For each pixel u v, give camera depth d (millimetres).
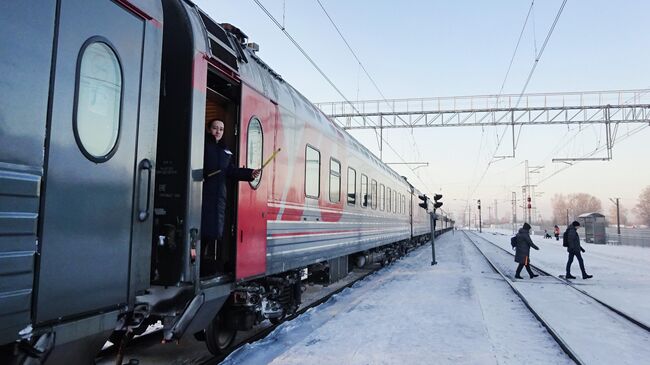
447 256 21500
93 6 2900
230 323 5316
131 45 3252
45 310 2506
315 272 9281
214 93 5094
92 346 2922
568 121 21594
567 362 5359
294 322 7043
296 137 6906
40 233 2480
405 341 5988
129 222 3180
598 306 8867
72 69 2719
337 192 9164
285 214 6414
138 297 3594
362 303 8688
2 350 2467
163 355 5332
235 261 4902
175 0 4227
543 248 29312
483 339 6148
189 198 3979
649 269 16125
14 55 2357
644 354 5750
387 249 16344
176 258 3943
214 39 4668
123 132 3148
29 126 2430
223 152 4777
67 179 2670
